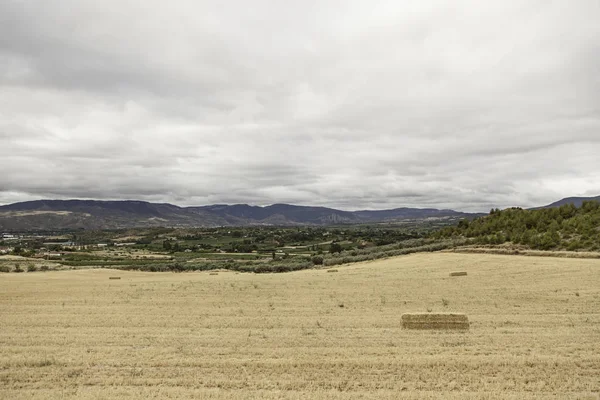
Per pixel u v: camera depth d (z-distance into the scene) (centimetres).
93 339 1925
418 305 2719
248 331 2061
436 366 1531
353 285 3734
